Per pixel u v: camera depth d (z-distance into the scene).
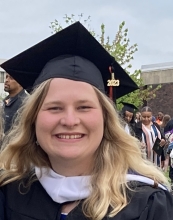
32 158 2.27
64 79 2.07
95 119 2.04
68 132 2.01
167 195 2.08
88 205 2.02
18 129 2.32
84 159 2.09
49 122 2.02
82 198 2.06
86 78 2.11
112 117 2.15
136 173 2.15
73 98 2.01
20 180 2.29
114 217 1.95
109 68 2.41
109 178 2.08
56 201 2.10
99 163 2.14
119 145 2.18
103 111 2.15
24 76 2.61
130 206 1.98
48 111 2.04
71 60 2.31
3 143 2.45
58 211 2.08
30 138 2.27
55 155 2.05
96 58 2.38
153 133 8.12
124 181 2.07
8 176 2.35
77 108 2.03
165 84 24.03
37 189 2.20
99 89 2.15
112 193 2.02
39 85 2.13
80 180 2.09
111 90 2.44
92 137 2.04
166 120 14.24
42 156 2.25
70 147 2.02
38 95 2.09
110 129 2.17
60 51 2.37
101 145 2.17
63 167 2.12
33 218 2.11
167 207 2.03
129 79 2.61
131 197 2.01
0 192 2.27
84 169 2.13
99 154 2.16
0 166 2.38
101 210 1.97
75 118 1.99
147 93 19.61
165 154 8.84
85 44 2.33
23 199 2.20
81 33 2.29
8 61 2.51
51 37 2.32
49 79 2.09
